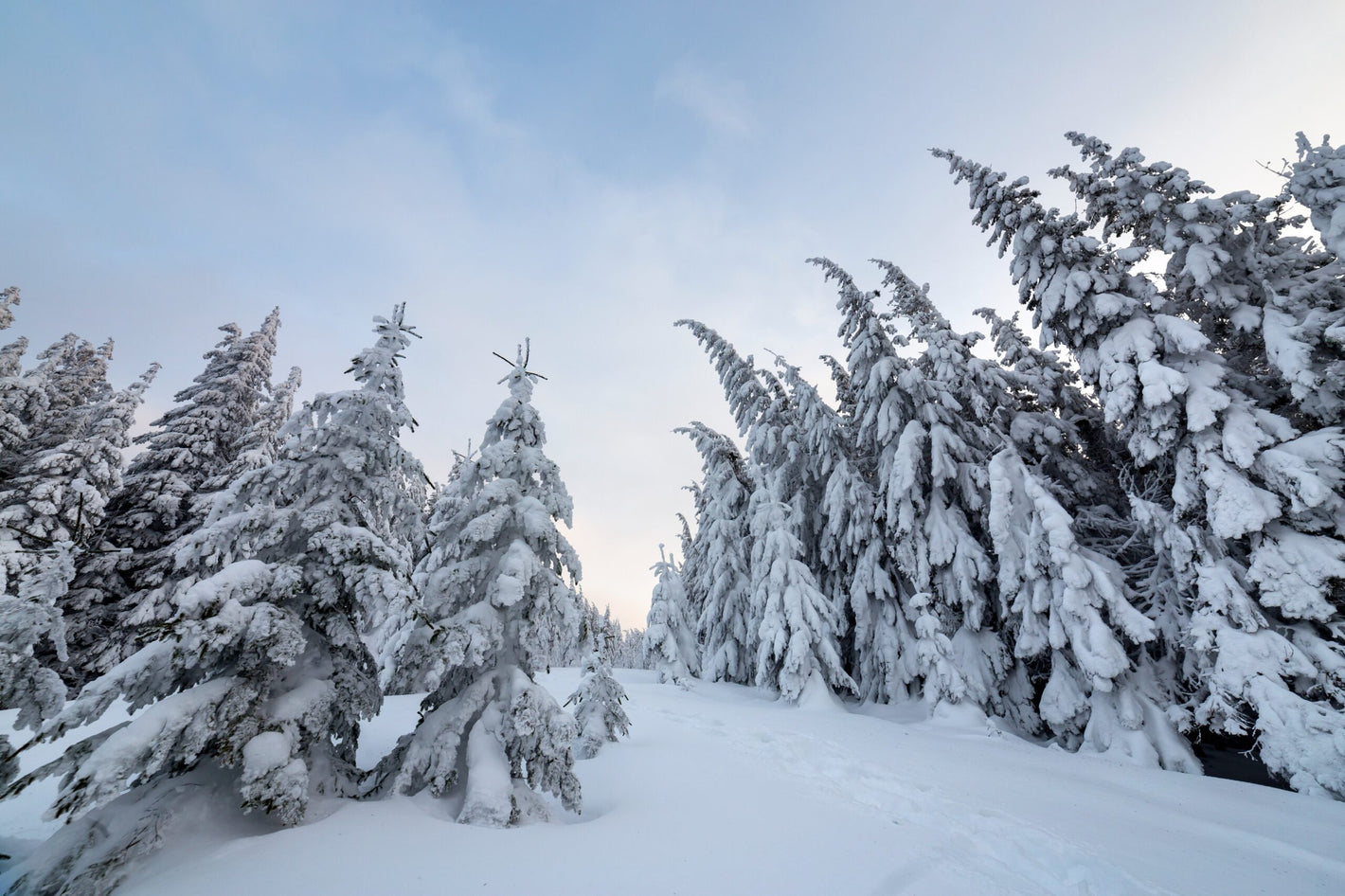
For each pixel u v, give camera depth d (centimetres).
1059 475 1773
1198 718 1114
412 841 486
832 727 1338
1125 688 1238
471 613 679
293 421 671
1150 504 1351
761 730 1228
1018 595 1509
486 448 796
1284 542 1124
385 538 742
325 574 625
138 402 1980
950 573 1752
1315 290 1307
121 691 476
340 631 620
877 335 2141
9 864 496
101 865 402
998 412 1858
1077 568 1324
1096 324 1490
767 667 1975
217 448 2250
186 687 546
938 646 1619
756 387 2723
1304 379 1170
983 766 1027
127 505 1994
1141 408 1370
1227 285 1408
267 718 524
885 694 1869
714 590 2564
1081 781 972
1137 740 1175
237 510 639
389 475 722
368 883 408
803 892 466
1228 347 1530
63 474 1766
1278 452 1147
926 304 2277
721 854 537
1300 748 939
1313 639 1054
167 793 490
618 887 447
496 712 650
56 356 2820
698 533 3091
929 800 774
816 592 1902
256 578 548
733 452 2888
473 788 571
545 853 497
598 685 1057
